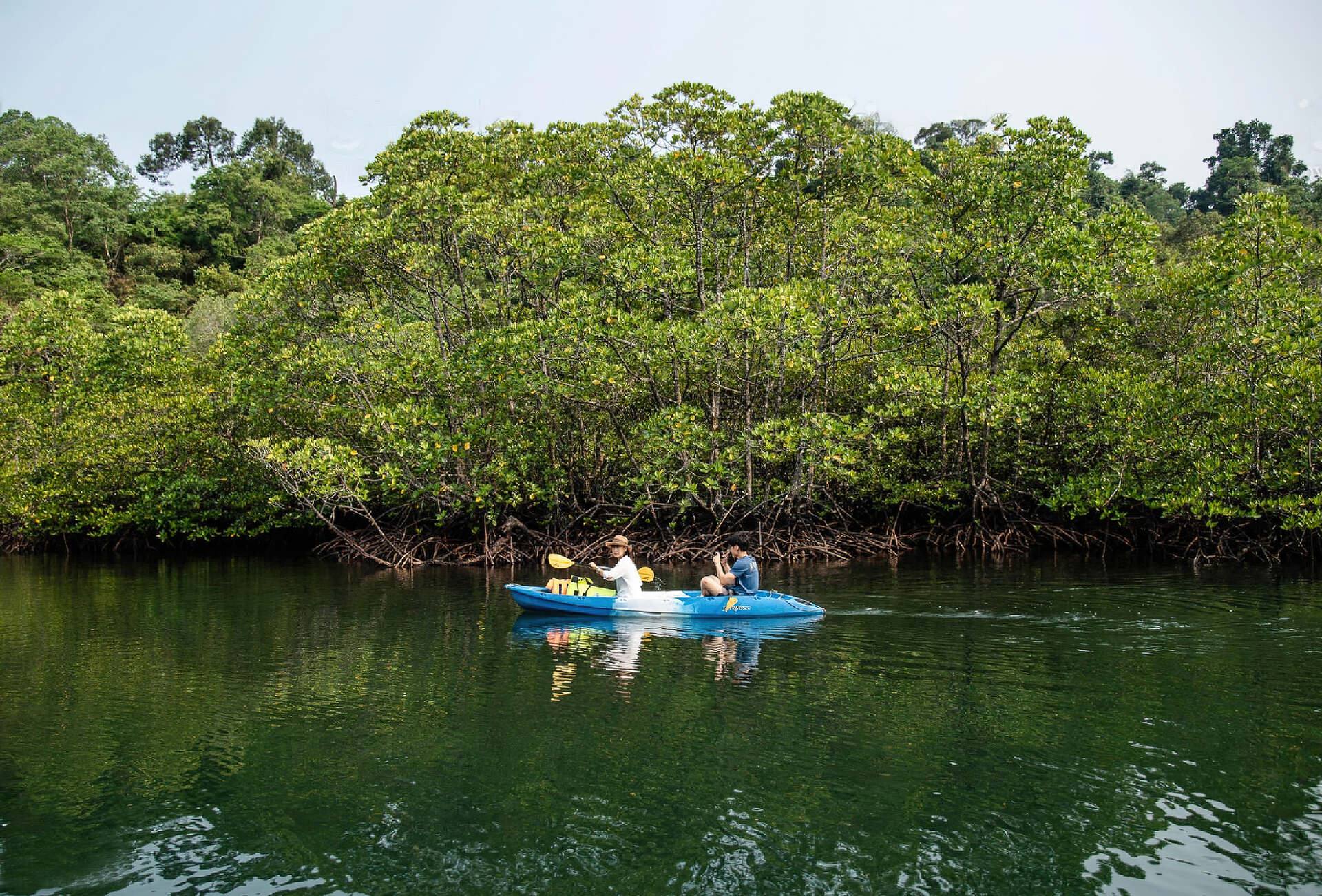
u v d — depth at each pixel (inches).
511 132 832.3
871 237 749.9
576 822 229.3
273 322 806.5
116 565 814.5
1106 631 438.9
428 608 541.3
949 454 808.3
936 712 311.7
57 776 264.2
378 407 745.6
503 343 688.4
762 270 871.1
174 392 904.9
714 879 201.3
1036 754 270.4
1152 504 671.8
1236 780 248.2
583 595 520.1
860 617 486.0
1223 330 671.8
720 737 287.7
